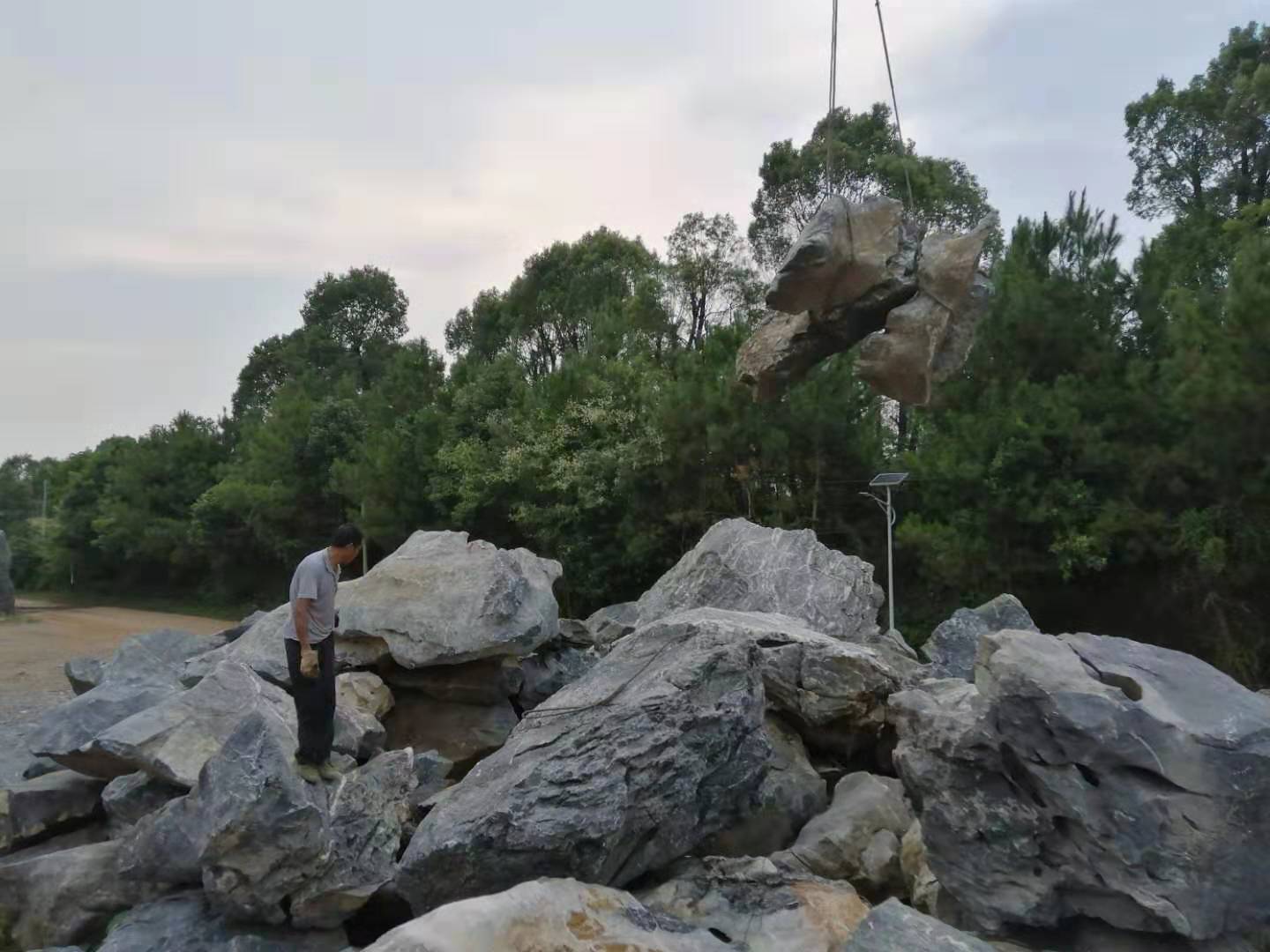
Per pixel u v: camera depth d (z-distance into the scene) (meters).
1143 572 17.41
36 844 9.49
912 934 5.61
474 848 6.58
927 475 18.41
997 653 6.86
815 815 8.83
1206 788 6.04
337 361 62.38
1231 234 23.02
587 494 25.38
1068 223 18.75
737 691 7.72
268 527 39.38
